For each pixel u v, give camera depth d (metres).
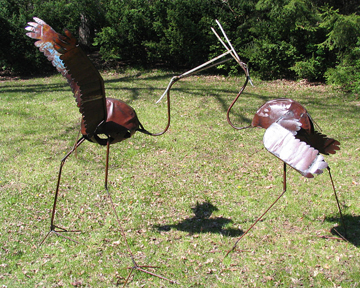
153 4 12.84
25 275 3.68
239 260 3.94
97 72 3.24
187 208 4.95
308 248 4.10
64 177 5.73
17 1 12.73
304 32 11.43
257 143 7.15
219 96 10.16
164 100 9.88
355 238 4.24
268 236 4.32
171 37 12.29
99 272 3.75
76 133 7.58
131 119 3.95
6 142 7.05
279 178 5.73
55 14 12.64
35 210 4.83
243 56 12.12
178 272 3.77
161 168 6.12
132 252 4.06
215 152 6.76
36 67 13.00
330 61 11.41
